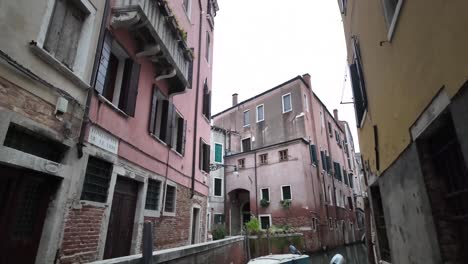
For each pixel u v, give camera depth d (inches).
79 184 184.7
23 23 149.2
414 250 146.8
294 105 918.4
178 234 351.6
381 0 163.2
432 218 117.7
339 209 1015.6
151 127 293.1
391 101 164.4
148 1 250.2
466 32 78.3
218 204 897.5
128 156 248.7
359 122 302.5
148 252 109.3
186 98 415.2
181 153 378.3
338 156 1178.0
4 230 144.2
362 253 896.9
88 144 196.2
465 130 82.6
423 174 124.3
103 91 236.2
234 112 1101.1
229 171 937.5
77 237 181.5
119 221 239.8
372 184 261.6
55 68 169.0
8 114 138.3
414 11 115.2
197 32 473.7
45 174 161.6
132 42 264.8
